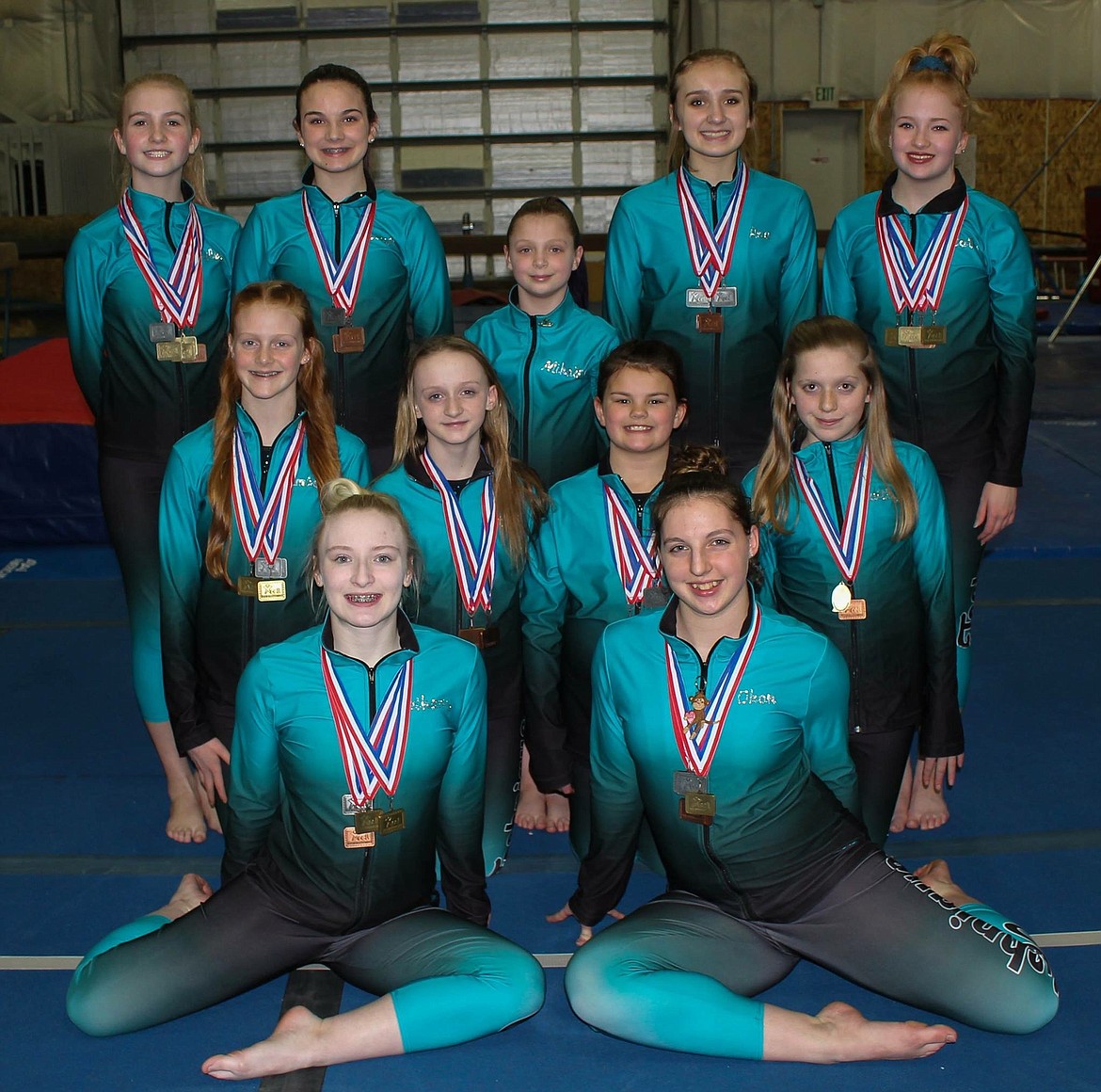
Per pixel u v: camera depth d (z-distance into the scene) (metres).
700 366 3.61
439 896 3.14
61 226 12.20
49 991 2.69
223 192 15.90
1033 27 16.11
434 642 2.67
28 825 3.47
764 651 2.60
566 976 2.55
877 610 3.03
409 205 3.63
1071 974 2.70
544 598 3.16
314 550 2.63
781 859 2.59
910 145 3.27
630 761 2.70
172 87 3.38
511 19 15.70
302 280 3.53
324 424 3.06
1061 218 16.69
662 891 3.20
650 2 15.73
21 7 14.23
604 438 3.61
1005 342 3.40
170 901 2.96
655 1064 2.45
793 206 3.58
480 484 3.13
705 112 3.43
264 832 2.71
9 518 6.03
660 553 2.59
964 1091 2.33
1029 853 3.23
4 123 13.91
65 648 4.84
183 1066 2.45
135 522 3.51
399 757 2.61
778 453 3.05
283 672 2.60
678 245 3.56
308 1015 2.43
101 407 3.54
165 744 3.44
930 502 3.04
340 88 3.42
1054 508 6.46
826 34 16.16
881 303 3.41
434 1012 2.43
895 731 3.09
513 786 3.26
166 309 3.43
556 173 16.08
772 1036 2.41
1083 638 4.76
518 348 3.52
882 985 2.55
